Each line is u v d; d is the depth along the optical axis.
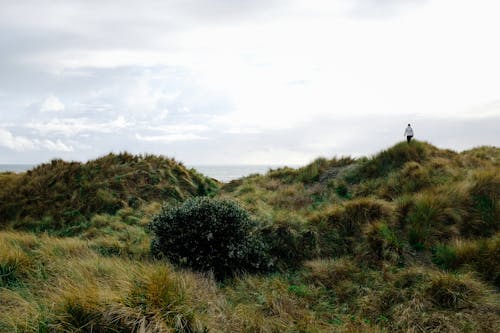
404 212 8.21
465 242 6.77
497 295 5.25
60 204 13.25
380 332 4.63
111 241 8.52
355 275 6.27
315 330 4.60
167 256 7.05
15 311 4.22
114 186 14.37
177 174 16.81
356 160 14.52
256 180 15.87
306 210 10.30
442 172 10.48
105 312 4.00
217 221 6.95
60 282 4.96
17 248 6.73
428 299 5.16
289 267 7.25
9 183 15.02
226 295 5.82
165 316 4.14
